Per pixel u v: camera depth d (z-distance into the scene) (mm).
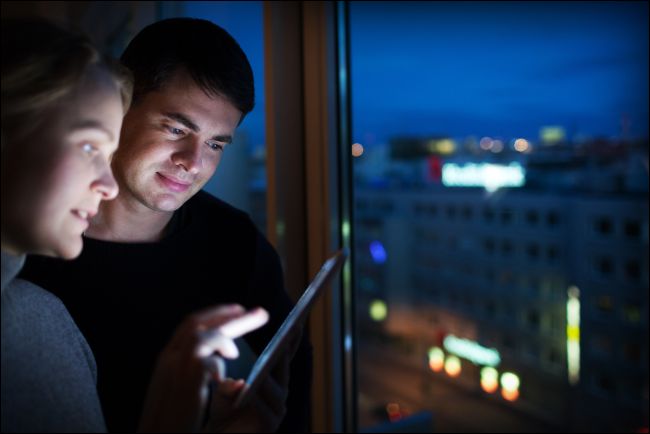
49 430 447
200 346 428
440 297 48750
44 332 488
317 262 1446
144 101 742
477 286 46375
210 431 516
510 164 48625
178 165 768
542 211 43000
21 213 417
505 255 44969
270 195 1427
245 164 1465
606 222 39031
